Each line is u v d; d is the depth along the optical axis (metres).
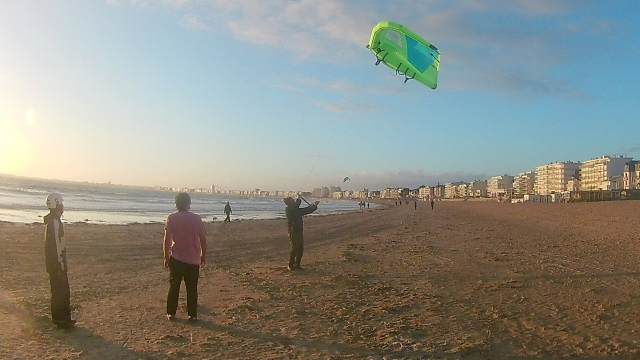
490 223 33.91
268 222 34.62
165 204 73.94
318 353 5.18
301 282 9.56
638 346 5.43
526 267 11.74
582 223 31.45
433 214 54.28
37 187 120.69
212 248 16.39
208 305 7.34
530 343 5.61
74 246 15.40
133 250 15.05
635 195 90.81
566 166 153.50
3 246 14.36
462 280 9.97
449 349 5.39
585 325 6.38
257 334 5.83
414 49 8.56
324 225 33.22
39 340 5.34
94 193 110.38
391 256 14.12
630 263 12.30
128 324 6.14
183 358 4.90
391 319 6.70
